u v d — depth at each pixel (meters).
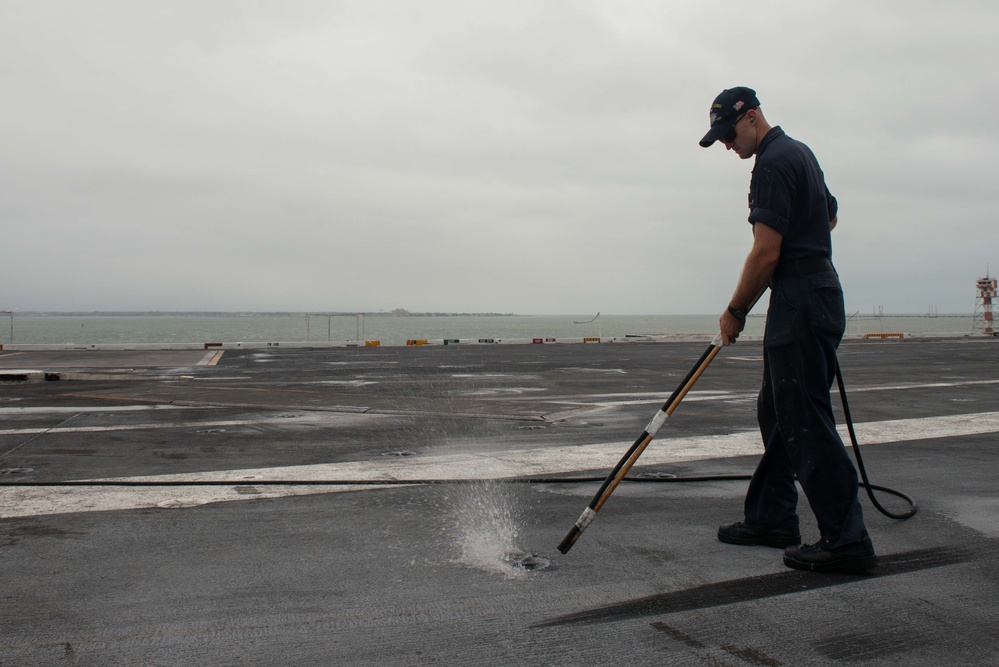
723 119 2.83
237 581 2.49
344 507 3.42
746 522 2.97
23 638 2.06
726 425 5.97
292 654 1.97
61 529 3.06
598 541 2.96
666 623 2.19
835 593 2.43
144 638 2.06
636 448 2.68
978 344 23.39
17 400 7.36
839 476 2.64
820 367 2.68
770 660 1.96
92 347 20.34
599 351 18.52
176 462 4.38
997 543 2.97
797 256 2.70
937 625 2.19
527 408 6.93
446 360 14.48
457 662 1.93
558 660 1.95
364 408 6.83
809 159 2.74
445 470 4.20
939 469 4.35
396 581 2.50
